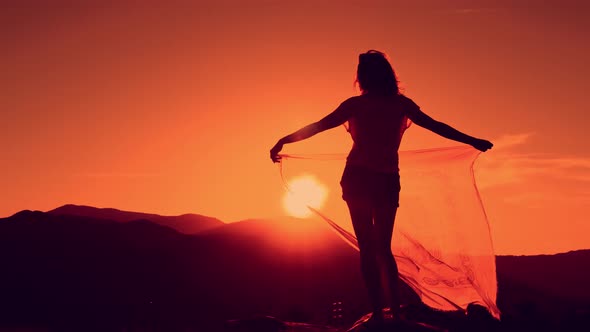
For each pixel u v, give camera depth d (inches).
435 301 360.5
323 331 386.0
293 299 1350.9
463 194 366.6
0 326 753.6
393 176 322.7
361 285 1396.4
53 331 690.8
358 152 322.3
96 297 1212.5
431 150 371.2
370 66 326.6
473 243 362.0
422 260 362.0
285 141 329.7
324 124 325.1
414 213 365.7
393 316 329.1
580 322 433.7
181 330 634.8
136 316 826.2
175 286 1359.5
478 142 327.6
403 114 325.7
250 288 1375.5
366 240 320.8
